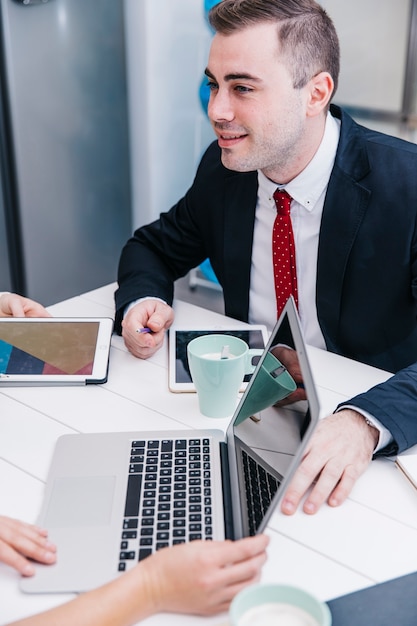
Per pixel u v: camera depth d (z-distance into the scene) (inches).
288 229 58.6
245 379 50.2
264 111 51.5
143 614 31.9
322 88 53.1
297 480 39.6
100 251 118.4
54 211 108.3
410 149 57.3
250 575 32.3
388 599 33.3
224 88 51.6
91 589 33.4
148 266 64.3
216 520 37.1
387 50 120.8
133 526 36.8
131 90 113.1
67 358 52.1
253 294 63.8
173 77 113.9
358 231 56.4
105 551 35.3
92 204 114.0
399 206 55.4
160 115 114.6
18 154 100.7
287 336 38.8
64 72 102.4
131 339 53.6
